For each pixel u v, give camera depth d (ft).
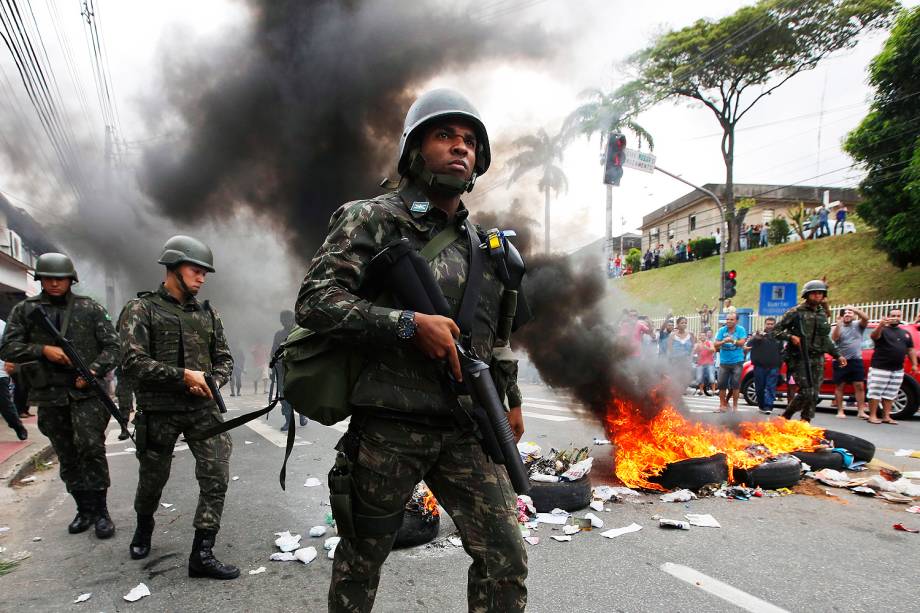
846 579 8.48
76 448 11.12
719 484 13.24
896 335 24.13
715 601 7.80
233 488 14.28
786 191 112.06
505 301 5.41
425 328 4.30
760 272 72.28
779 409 29.53
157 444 9.37
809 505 12.24
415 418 4.73
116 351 11.68
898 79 53.62
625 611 7.53
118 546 10.41
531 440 19.83
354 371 4.73
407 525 9.86
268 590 8.44
